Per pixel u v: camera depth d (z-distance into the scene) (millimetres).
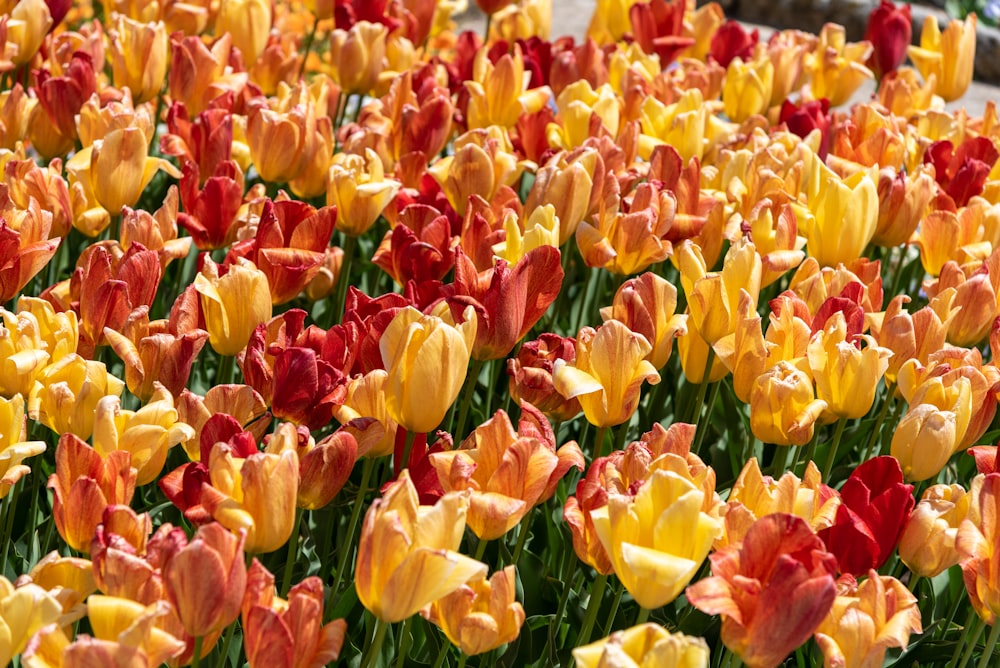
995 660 2250
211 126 3004
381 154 3199
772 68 4191
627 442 2891
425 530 1492
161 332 2158
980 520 1652
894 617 1580
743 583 1459
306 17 6297
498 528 1706
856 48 4641
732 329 2229
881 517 1838
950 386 2125
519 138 3523
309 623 1466
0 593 1402
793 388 2039
